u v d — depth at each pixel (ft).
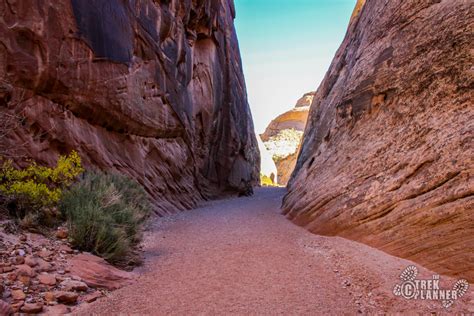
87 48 32.12
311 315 14.34
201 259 22.44
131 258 20.86
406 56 26.96
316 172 36.96
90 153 32.91
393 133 25.48
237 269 20.33
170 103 52.54
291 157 227.81
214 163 81.87
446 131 20.67
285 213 44.04
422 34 25.90
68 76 29.73
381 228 22.21
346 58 50.55
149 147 47.06
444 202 18.37
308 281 18.43
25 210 20.81
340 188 28.66
